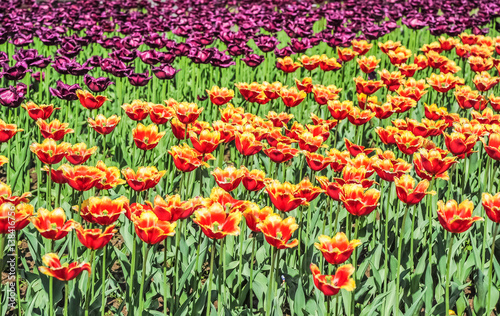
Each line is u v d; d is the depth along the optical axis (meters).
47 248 4.00
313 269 2.87
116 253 4.00
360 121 5.09
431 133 4.83
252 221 3.25
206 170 5.79
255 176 3.71
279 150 4.01
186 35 8.83
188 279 4.10
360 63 6.94
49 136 4.39
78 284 3.66
